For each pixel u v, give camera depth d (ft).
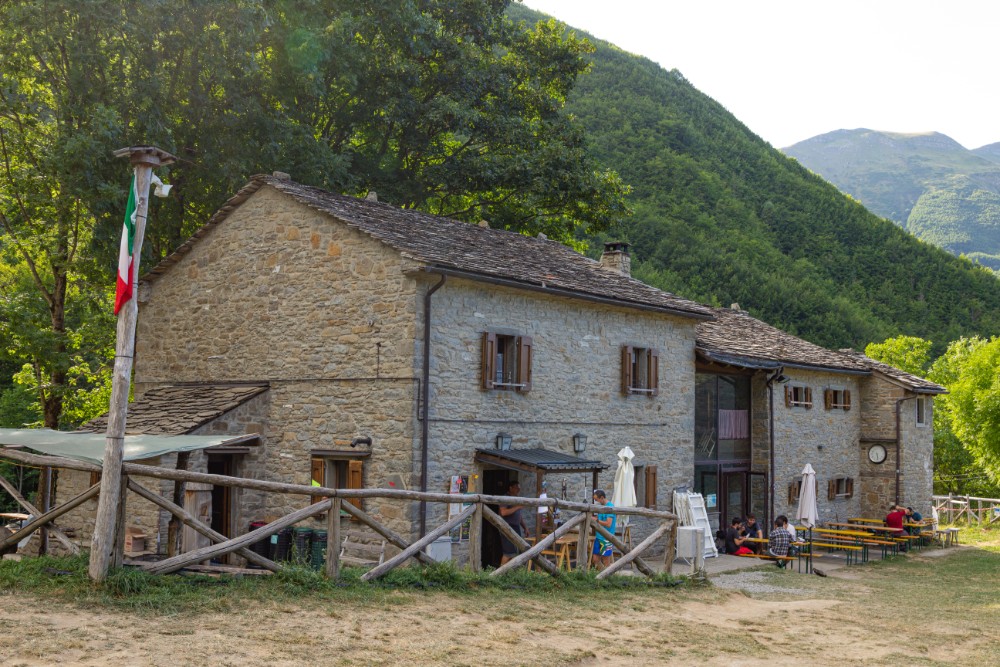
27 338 75.20
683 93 310.65
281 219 56.08
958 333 224.74
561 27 111.34
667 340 67.41
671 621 35.50
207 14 71.00
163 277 62.64
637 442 63.72
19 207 78.33
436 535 35.99
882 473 94.79
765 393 81.20
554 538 40.52
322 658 24.30
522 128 99.09
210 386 58.08
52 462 32.91
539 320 56.59
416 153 98.43
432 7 98.53
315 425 52.65
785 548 66.49
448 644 27.17
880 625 39.60
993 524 106.11
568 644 29.32
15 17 65.46
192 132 75.46
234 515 52.65
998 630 40.40
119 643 23.45
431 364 49.55
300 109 85.35
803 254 248.52
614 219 107.14
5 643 22.58
